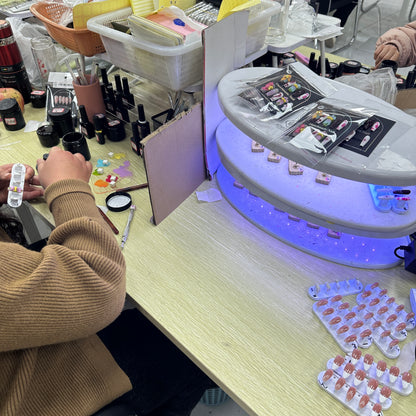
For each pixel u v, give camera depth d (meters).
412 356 0.69
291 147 0.78
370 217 0.81
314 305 0.77
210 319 0.76
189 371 0.88
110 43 1.05
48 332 0.51
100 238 0.59
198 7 1.15
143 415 0.82
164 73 0.97
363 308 0.76
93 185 1.04
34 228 1.53
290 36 1.19
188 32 0.94
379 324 0.73
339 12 2.84
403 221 0.80
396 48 1.34
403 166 0.73
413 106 1.13
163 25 0.96
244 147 0.98
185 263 0.86
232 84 0.95
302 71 1.00
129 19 0.91
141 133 1.09
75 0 1.29
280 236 0.92
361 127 0.82
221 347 0.71
